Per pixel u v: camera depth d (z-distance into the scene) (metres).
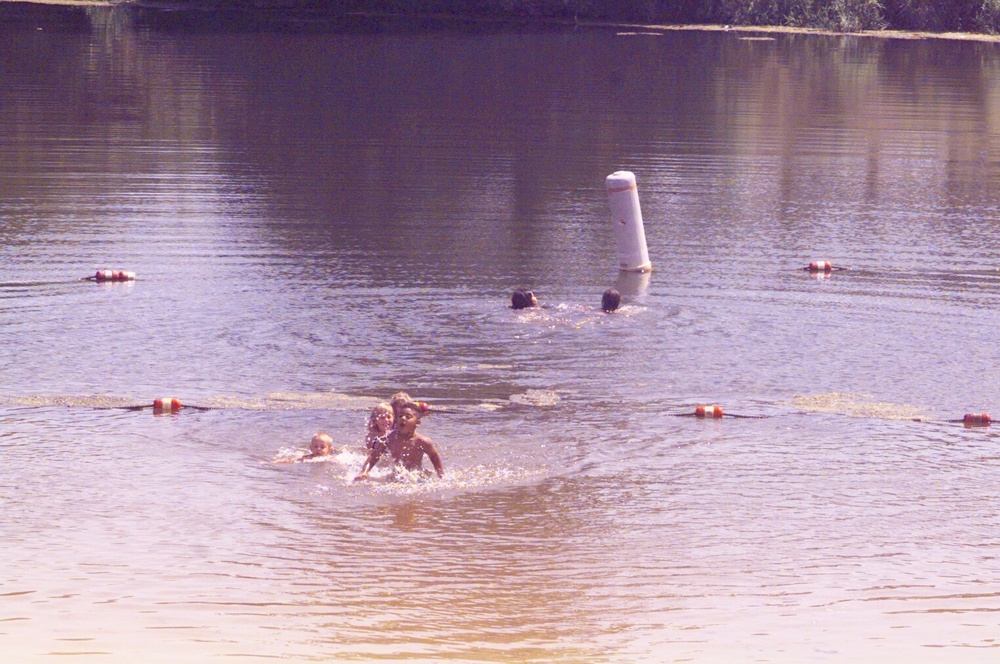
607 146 77.44
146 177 64.69
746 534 24.55
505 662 19.09
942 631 20.39
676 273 46.94
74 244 49.78
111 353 35.75
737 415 31.58
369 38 147.50
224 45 135.88
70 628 19.94
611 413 31.59
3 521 24.44
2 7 184.25
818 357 36.66
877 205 61.41
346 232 52.94
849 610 21.23
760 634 20.22
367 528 24.56
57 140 75.44
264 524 24.64
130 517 24.83
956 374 35.16
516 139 79.56
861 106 99.06
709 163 72.31
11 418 30.30
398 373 34.44
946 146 80.31
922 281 46.25
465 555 23.41
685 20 185.25
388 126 83.62
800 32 173.38
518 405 32.06
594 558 23.34
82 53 125.12
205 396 32.22
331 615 20.75
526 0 187.75
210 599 21.27
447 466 27.84
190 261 47.25
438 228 54.16
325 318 39.75
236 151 73.06
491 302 42.03
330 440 28.33
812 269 47.59
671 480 27.34
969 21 180.62
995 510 25.94
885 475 27.83
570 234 53.44
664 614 21.03
